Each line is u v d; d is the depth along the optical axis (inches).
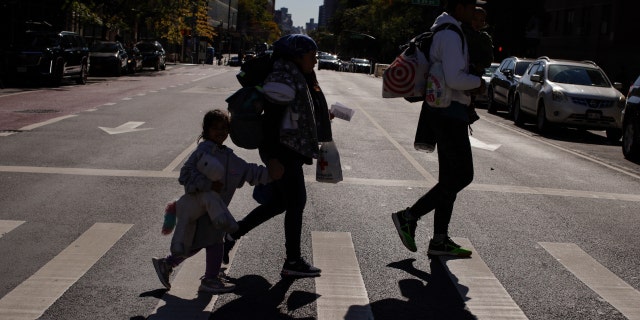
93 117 662.5
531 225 313.9
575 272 245.8
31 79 1099.9
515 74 935.7
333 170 234.5
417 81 242.5
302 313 195.6
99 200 323.0
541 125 745.6
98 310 192.9
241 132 213.8
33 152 446.3
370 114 835.4
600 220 331.6
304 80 214.2
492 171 462.0
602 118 710.5
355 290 216.1
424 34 243.8
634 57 1705.2
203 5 3139.8
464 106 240.1
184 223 198.1
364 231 288.4
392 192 370.9
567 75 767.7
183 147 489.7
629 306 212.7
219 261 206.8
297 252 224.4
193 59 3240.7
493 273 240.8
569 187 418.6
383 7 3494.1
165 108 782.5
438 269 241.4
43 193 333.1
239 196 343.0
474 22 245.0
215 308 197.2
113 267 229.9
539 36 2209.6
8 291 204.8
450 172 244.2
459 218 320.5
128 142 506.0
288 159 216.4
